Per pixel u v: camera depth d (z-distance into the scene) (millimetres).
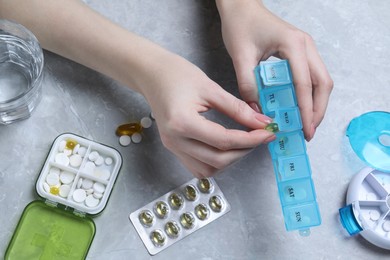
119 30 706
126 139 730
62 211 712
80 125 731
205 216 722
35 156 720
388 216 733
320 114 695
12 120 720
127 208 717
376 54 782
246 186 735
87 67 741
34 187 714
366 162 751
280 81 658
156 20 761
